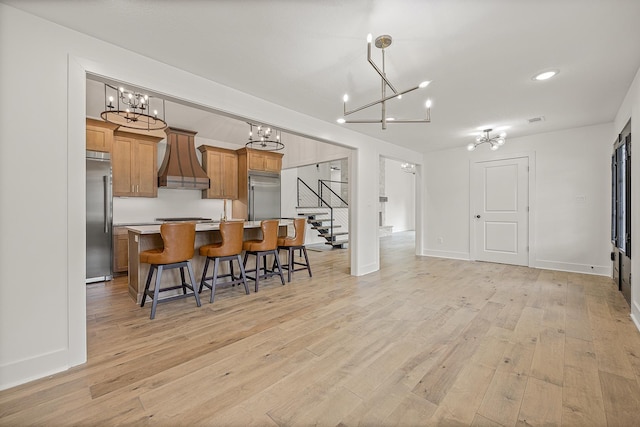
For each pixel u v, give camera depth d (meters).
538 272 4.73
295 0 1.75
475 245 5.82
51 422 1.46
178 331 2.55
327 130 4.15
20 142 1.81
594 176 4.50
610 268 4.38
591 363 1.98
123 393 1.69
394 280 4.31
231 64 2.54
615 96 3.27
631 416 1.48
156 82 2.45
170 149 5.46
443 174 6.23
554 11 1.85
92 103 3.96
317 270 5.05
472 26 2.01
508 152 5.34
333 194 10.73
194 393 1.69
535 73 2.71
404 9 1.83
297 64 2.54
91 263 4.28
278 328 2.60
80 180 2.02
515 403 1.59
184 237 3.05
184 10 1.84
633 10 1.83
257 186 6.52
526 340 2.33
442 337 2.40
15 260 1.79
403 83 2.92
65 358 1.95
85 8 1.81
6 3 1.76
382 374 1.87
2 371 1.74
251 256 4.45
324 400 1.63
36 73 1.87
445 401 1.61
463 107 3.62
